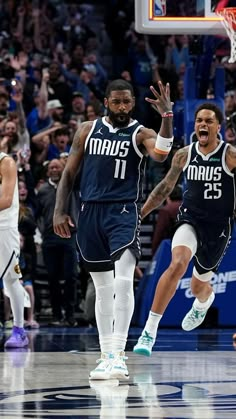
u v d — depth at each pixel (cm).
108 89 946
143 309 1742
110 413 710
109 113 949
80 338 1482
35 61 2458
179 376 962
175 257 1068
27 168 1847
